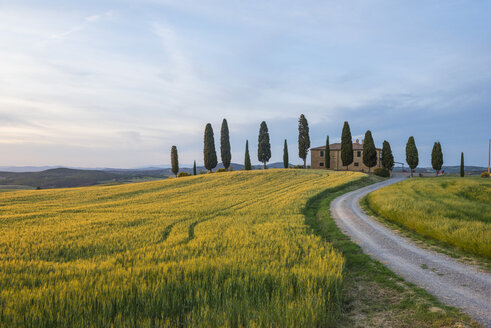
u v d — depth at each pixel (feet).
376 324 21.57
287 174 214.90
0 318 19.89
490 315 21.71
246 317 20.48
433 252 40.57
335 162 282.97
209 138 270.26
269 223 61.57
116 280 26.30
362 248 43.60
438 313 22.24
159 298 22.48
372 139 249.14
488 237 39.04
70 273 30.30
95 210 97.66
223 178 207.00
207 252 39.91
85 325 19.52
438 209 64.90
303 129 277.64
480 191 109.60
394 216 64.39
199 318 20.27
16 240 52.90
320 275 27.14
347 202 96.73
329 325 21.25
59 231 61.62
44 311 20.89
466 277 30.19
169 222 69.92
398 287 28.17
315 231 57.52
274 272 28.22
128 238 53.01
